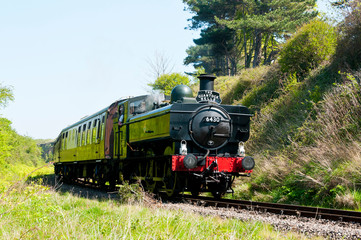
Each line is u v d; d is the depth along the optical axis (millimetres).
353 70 15711
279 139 15469
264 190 12500
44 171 39000
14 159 44125
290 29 33938
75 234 5816
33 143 56375
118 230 6152
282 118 17172
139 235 5816
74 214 7539
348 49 16531
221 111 11125
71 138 22562
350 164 10242
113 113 15805
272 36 41562
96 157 16891
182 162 10391
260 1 37094
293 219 7656
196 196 12070
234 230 6191
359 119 12344
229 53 41594
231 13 42250
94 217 7527
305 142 13531
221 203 9961
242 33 45250
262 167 13516
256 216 7684
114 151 15312
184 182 10977
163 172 11945
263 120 18172
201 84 11680
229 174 11031
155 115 11633
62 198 10969
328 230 6223
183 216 7148
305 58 19484
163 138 11055
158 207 9062
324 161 10977
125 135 14141
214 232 6180
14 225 6648
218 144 11016
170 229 6379
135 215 7480
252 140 17438
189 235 5875
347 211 7629
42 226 6531
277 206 9180
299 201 10664
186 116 10789
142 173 13453
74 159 21312
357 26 16188
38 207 7820
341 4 17359
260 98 21422
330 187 10141
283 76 20703
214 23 43438
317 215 7668
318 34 19141
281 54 20734
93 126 17828
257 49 38750
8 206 7730
